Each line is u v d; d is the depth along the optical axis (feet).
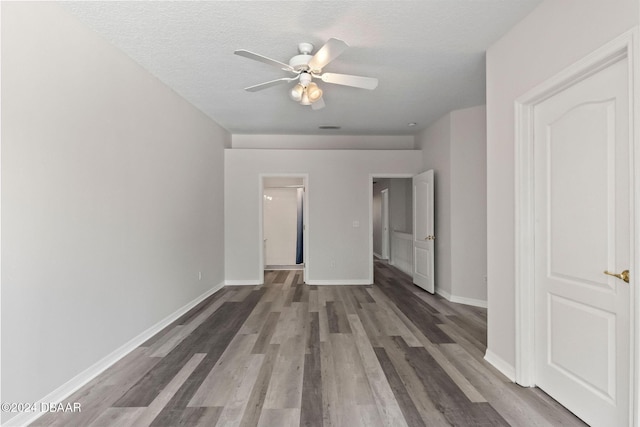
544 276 7.02
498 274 8.29
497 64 8.45
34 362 6.27
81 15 7.29
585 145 5.94
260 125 17.24
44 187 6.53
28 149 6.19
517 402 6.69
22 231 6.06
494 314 8.43
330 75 8.71
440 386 7.32
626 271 5.11
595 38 5.44
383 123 16.80
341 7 7.14
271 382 7.48
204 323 11.69
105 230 8.32
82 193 7.54
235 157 18.19
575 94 6.16
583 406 6.00
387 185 27.04
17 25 5.98
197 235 14.35
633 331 4.81
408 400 6.76
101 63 8.21
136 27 7.84
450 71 10.49
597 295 5.68
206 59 9.59
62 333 6.93
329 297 15.46
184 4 6.98
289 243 26.53
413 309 13.42
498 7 7.04
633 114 4.77
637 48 4.67
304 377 7.72
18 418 5.93
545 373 7.01
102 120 8.23
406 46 8.86
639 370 4.71
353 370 8.06
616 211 5.35
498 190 8.30
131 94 9.46
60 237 6.91
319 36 8.36
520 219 7.37
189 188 13.47
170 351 9.25
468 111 14.26
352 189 18.35
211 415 6.25
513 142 7.66
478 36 8.29
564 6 6.13
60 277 6.90
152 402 6.70
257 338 10.21
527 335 7.32
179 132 12.59
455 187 14.64
